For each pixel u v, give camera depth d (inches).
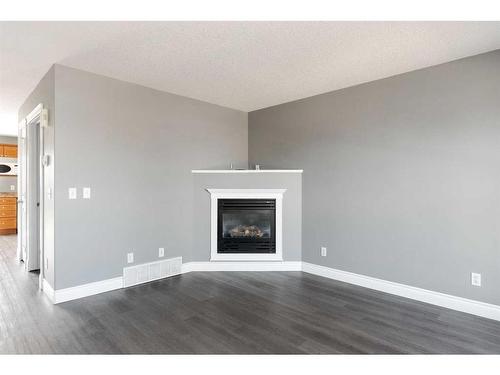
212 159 173.3
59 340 88.6
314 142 157.6
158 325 98.7
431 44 100.3
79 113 121.0
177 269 154.2
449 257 113.7
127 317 104.4
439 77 115.9
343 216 145.3
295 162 166.2
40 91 132.8
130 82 137.3
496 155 103.2
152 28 90.1
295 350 84.6
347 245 143.7
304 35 95.0
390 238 129.3
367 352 83.8
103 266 128.1
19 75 127.1
